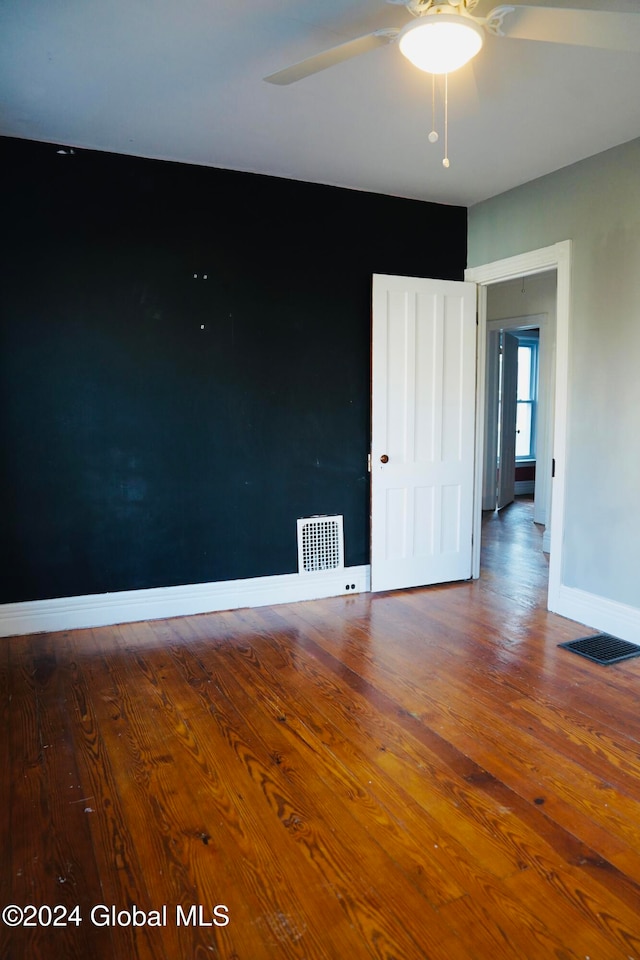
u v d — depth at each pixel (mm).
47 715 2709
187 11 2230
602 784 2229
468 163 3732
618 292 3494
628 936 1592
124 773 2289
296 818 2045
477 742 2496
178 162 3740
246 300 4000
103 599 3789
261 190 3979
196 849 1905
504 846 1917
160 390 3818
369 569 4523
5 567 3566
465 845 1921
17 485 3541
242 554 4129
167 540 3916
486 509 7914
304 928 1619
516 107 2988
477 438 4723
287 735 2547
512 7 1735
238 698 2863
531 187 4027
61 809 2088
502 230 4297
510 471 8305
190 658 3316
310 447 4277
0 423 3475
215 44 2459
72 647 3461
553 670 3160
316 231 4156
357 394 4398
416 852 1891
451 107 3000
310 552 4328
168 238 3764
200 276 3861
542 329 6848
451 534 4684
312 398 4254
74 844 1927
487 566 5234
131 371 3736
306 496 4293
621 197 3449
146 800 2137
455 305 4523
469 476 4703
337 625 3814
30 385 3518
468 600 4293
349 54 1967
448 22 1754
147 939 1592
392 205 4371
